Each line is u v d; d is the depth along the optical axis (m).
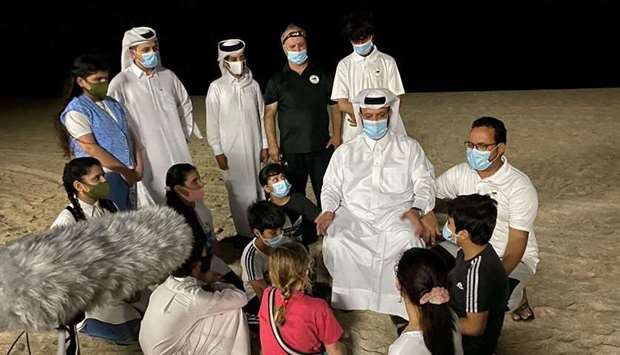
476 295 2.98
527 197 3.79
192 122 5.46
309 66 5.29
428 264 2.64
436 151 7.98
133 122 5.05
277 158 5.38
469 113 9.90
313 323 3.18
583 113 9.48
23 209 6.52
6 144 9.18
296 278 3.17
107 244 1.42
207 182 7.16
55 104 12.50
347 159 4.62
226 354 3.50
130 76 5.02
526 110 9.88
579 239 5.29
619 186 6.45
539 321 4.16
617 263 4.87
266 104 5.34
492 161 3.79
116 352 4.00
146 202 5.20
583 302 4.36
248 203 5.44
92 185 3.62
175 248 1.50
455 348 2.65
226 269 4.44
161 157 5.15
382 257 4.25
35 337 4.16
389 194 4.52
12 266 1.30
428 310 2.63
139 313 4.08
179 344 3.39
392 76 5.28
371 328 4.20
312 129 5.27
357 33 5.08
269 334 3.23
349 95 5.27
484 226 2.95
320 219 4.48
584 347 3.88
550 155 7.55
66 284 1.32
